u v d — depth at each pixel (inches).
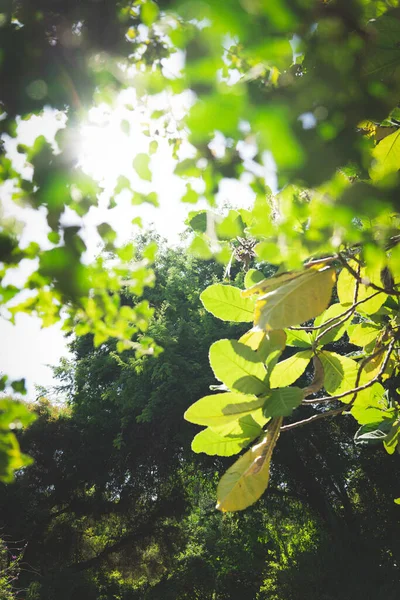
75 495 647.1
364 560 540.7
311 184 25.6
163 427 582.9
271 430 50.2
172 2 23.0
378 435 73.7
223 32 23.0
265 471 48.5
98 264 40.4
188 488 709.3
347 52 29.7
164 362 533.6
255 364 49.5
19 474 624.4
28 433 612.1
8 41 39.0
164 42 41.2
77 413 637.3
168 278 609.6
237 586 643.5
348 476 649.0
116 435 614.9
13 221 38.2
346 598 504.1
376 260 34.3
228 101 21.4
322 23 30.0
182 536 668.7
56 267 38.2
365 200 26.6
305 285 48.3
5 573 423.8
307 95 27.2
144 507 673.6
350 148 26.8
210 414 49.0
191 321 613.3
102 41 40.6
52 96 39.8
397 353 71.3
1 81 39.2
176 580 637.9
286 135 21.9
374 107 28.4
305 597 520.1
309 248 32.3
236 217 57.2
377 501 599.5
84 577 595.5
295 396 48.6
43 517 618.2
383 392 74.4
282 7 22.1
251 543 677.3
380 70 34.4
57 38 39.8
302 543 622.5
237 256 58.5
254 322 51.1
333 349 516.7
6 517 600.1
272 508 642.2
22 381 35.5
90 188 39.6
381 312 72.3
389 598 490.6
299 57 38.9
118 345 43.0
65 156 39.2
